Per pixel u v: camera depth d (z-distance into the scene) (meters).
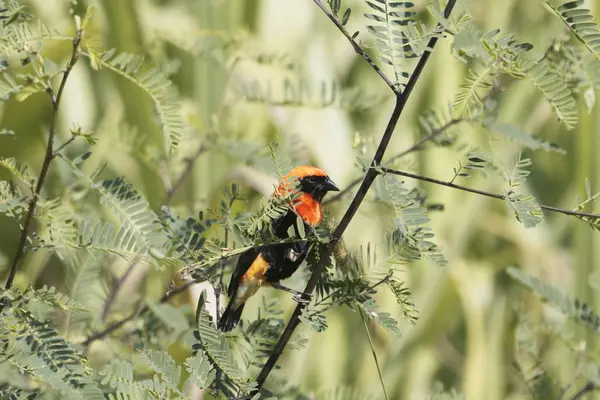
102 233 6.43
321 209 8.68
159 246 6.44
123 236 6.42
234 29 12.23
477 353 13.18
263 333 7.31
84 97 11.79
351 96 10.09
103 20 11.05
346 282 6.52
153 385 6.16
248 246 6.41
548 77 5.82
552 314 13.03
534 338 10.09
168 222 6.69
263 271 8.12
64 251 7.39
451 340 14.64
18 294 6.20
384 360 12.59
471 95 6.79
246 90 10.17
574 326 10.12
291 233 7.07
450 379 14.28
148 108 10.84
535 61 5.84
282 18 13.18
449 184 6.04
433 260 6.05
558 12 5.50
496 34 5.89
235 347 7.85
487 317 13.33
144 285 10.02
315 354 12.02
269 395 6.58
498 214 14.62
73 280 8.89
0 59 6.48
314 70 12.84
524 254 14.32
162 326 8.99
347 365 12.31
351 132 12.37
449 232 12.74
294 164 9.26
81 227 6.45
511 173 5.94
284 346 6.66
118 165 11.03
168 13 12.09
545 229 14.80
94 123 11.73
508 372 13.63
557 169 14.84
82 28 6.18
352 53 13.25
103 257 9.10
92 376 7.68
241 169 11.42
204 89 11.34
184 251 6.61
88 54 6.24
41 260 10.66
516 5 12.77
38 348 6.00
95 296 9.13
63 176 8.67
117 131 10.32
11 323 6.06
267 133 11.94
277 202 6.44
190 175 11.16
